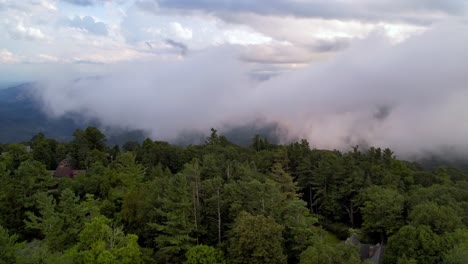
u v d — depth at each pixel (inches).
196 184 1990.7
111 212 2282.2
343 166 3004.4
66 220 1798.7
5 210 2314.2
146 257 1696.6
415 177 3284.9
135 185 2605.8
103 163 3651.6
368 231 2354.8
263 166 3393.2
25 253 1360.7
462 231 1689.2
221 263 1638.8
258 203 1907.0
